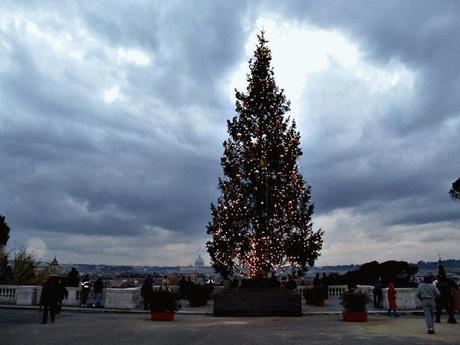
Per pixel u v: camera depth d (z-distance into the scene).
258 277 27.88
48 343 13.01
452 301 19.16
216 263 33.97
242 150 35.06
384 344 12.77
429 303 15.43
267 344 12.77
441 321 19.81
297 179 33.75
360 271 46.16
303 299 37.38
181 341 13.41
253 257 32.06
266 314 23.88
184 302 34.56
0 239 42.94
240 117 35.72
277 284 27.30
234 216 33.28
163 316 20.30
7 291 28.33
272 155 34.03
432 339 13.80
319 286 31.58
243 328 17.06
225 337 14.35
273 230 32.56
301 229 33.31
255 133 34.59
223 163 35.00
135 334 15.09
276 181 33.31
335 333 15.42
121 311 24.78
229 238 33.34
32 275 33.12
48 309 19.38
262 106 35.81
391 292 23.05
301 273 34.34
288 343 12.97
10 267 32.88
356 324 18.64
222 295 24.50
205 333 15.42
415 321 19.89
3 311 24.30
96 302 26.45
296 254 32.69
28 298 27.22
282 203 32.88
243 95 36.72
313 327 17.48
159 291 20.91
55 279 19.55
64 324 18.31
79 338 14.08
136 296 28.38
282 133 34.81
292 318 22.34
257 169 33.47
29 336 14.57
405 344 12.75
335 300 35.56
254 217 33.03
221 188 34.72
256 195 32.97
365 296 20.45
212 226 34.00
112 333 15.34
